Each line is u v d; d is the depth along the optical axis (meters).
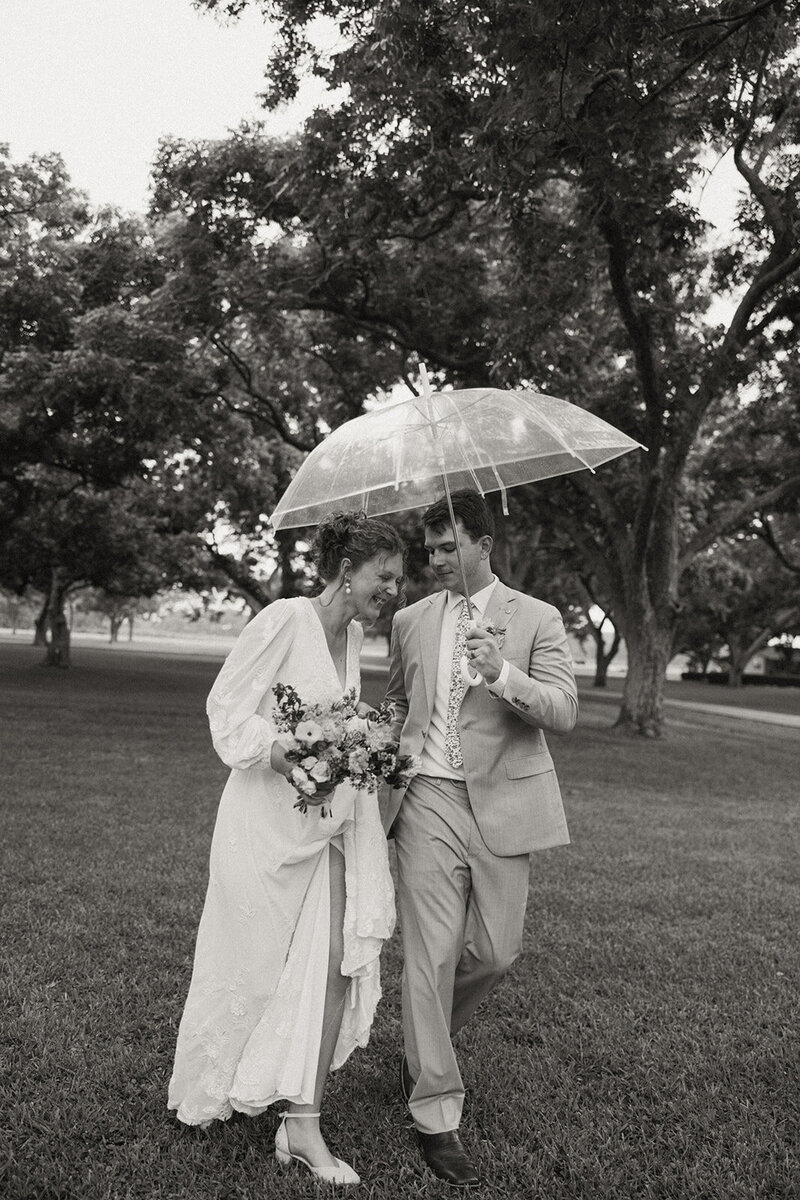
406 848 3.40
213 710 3.23
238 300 15.74
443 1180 3.03
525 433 3.56
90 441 23.28
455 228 16.42
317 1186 2.92
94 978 4.54
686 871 7.78
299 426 27.41
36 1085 3.47
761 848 9.15
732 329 16.42
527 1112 3.50
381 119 12.27
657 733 20.86
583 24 8.20
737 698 50.72
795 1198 2.97
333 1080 3.74
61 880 6.40
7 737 14.44
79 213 19.69
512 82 9.45
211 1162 3.04
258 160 15.20
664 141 11.41
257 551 35.78
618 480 20.69
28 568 29.83
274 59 12.27
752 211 14.76
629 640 21.03
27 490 25.64
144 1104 3.39
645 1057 3.98
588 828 9.63
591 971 5.12
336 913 3.25
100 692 25.36
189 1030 3.21
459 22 10.41
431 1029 3.20
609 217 12.55
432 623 3.56
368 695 25.91
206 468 26.52
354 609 3.37
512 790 3.37
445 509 3.44
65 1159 3.01
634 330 15.72
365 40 11.45
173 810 9.24
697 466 23.94
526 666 3.46
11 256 18.50
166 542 32.25
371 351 20.17
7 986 4.36
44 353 19.53
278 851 3.17
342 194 13.91
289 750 2.99
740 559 35.62
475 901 3.36
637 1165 3.12
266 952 3.15
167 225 18.25
